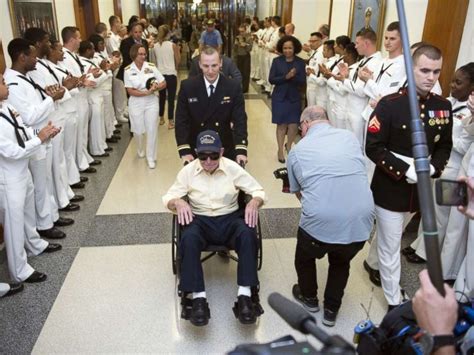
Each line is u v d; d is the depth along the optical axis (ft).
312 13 27.86
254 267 7.60
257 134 20.42
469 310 3.83
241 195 8.71
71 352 7.18
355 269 9.77
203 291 7.50
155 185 14.34
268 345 2.17
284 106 15.90
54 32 15.98
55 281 9.11
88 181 14.61
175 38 37.58
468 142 8.60
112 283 9.08
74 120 13.34
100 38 18.52
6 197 8.43
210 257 10.02
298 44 15.37
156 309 8.29
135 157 17.08
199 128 9.87
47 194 10.66
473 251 7.53
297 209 12.68
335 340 2.26
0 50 10.47
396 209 7.61
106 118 18.58
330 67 16.33
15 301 8.46
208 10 38.91
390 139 7.43
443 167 7.41
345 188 6.90
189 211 7.91
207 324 7.83
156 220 11.89
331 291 7.80
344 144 7.14
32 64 9.98
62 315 8.08
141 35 20.70
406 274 9.61
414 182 7.23
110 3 28.32
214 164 8.04
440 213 9.17
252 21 37.73
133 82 15.29
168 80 20.72
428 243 2.60
